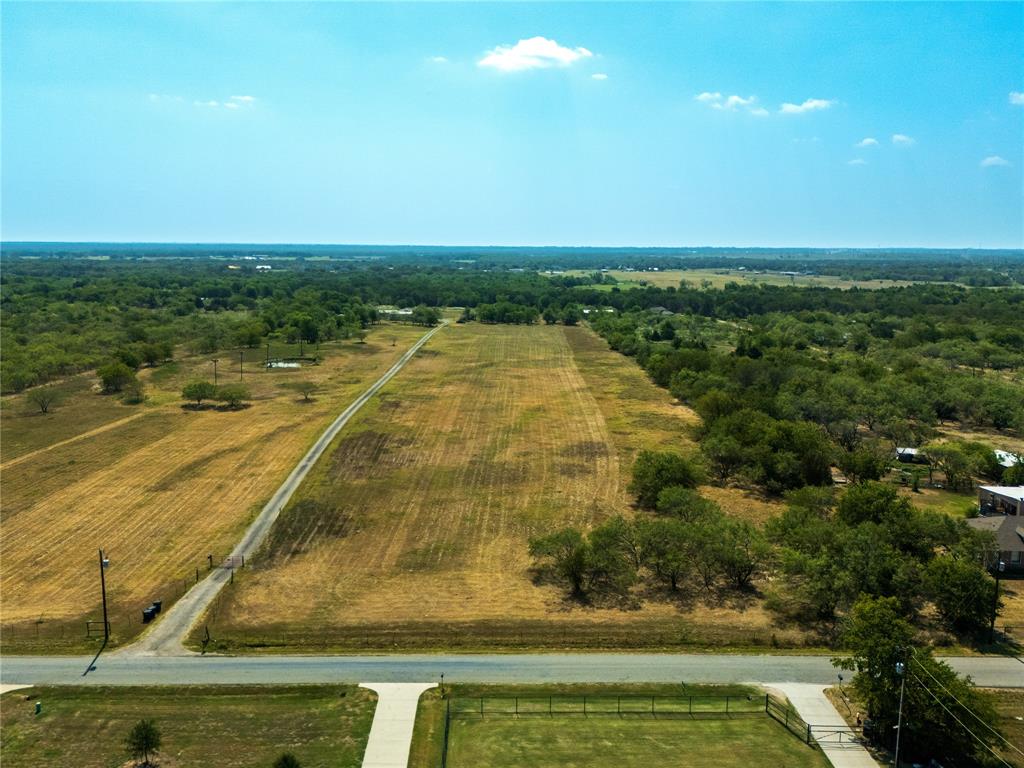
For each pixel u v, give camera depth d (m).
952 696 40.00
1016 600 59.28
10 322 192.50
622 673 48.72
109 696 45.47
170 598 58.28
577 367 165.12
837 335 195.00
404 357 174.88
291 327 191.88
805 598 57.78
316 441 101.94
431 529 72.44
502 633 53.38
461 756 40.38
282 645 51.78
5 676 47.53
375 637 52.75
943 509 78.88
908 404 115.88
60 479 85.75
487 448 100.00
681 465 81.12
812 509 72.75
